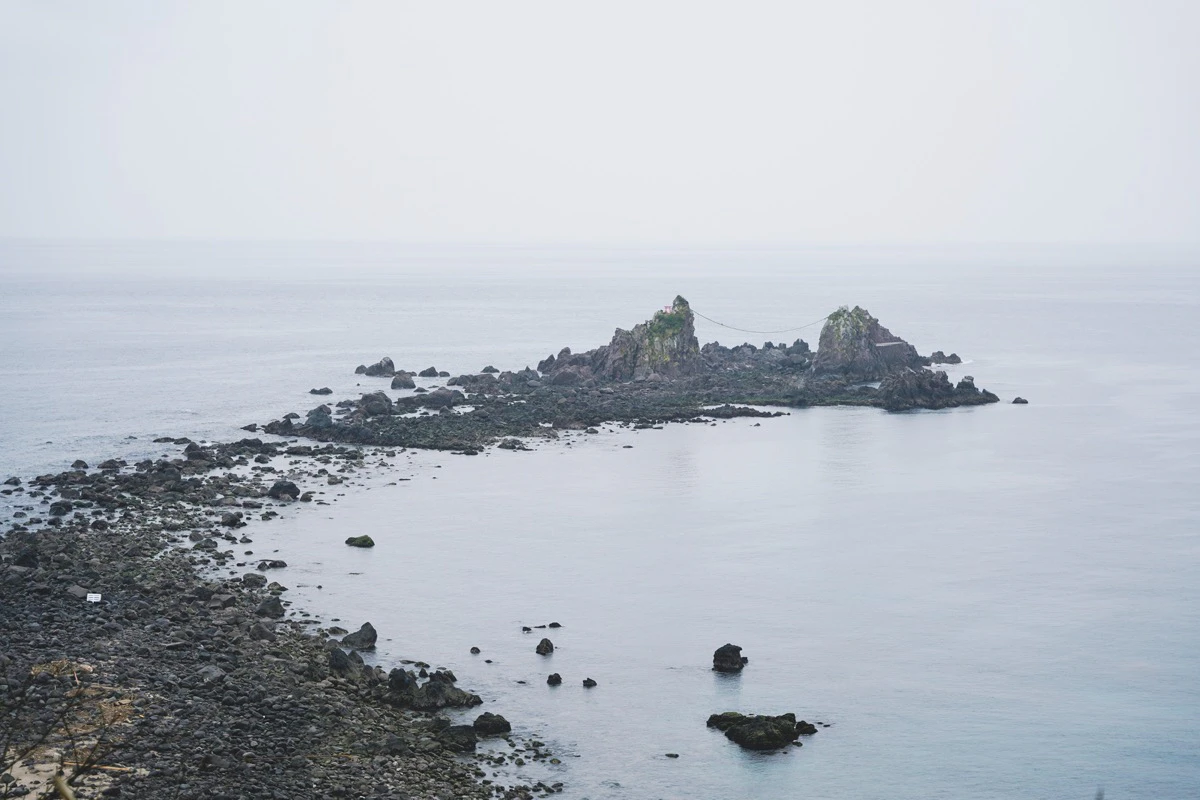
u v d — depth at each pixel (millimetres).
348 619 67562
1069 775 51031
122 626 62875
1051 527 90000
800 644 65625
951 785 49938
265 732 51156
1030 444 122062
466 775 49188
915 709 57438
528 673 60812
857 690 59625
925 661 63438
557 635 66312
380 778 48031
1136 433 128125
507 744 52625
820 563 80438
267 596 70438
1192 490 101938
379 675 58656
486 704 56844
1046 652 65000
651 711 56625
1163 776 51000
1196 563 81062
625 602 71938
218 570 75375
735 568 79062
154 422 128250
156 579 72125
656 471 108250
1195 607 72375
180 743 49031
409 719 54562
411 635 65625
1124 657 64375
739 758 51938
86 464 105250
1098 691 59906
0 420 128125
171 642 60875
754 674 61375
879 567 79688
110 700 52312
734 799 48281
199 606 67375
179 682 55406
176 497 93562
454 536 85562
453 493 98812
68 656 57375
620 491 100250
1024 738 54500
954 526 90125
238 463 107125
